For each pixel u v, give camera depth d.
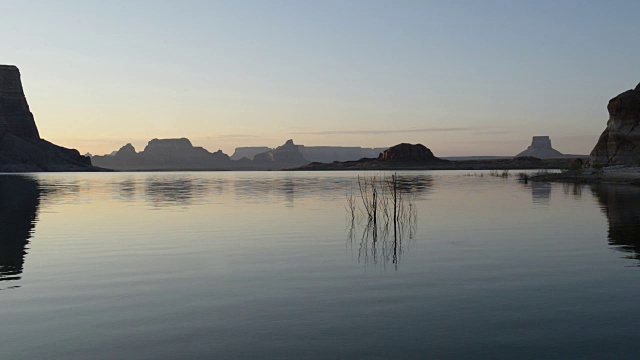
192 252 22.94
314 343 11.30
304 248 23.88
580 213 38.06
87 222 35.16
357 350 10.89
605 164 116.94
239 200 57.19
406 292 15.50
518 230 29.30
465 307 13.85
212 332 12.07
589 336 11.59
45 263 20.45
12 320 13.01
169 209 45.59
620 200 50.00
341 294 15.34
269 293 15.53
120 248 24.08
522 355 10.57
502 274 17.81
